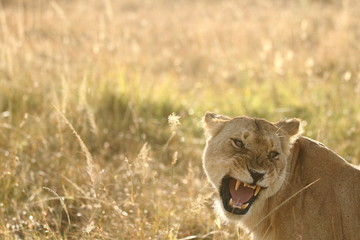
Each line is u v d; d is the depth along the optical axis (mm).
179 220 8938
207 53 22000
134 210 9180
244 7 33719
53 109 13109
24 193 9883
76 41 22531
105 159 11984
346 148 12062
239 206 6918
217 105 15648
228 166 6910
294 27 24719
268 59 18969
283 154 6996
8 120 12953
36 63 17234
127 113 13938
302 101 15211
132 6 35375
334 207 6738
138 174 10750
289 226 6898
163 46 23750
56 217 9461
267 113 14883
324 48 20453
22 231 8523
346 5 21859
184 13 32594
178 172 11477
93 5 34688
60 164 10750
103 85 15125
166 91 16219
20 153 10914
